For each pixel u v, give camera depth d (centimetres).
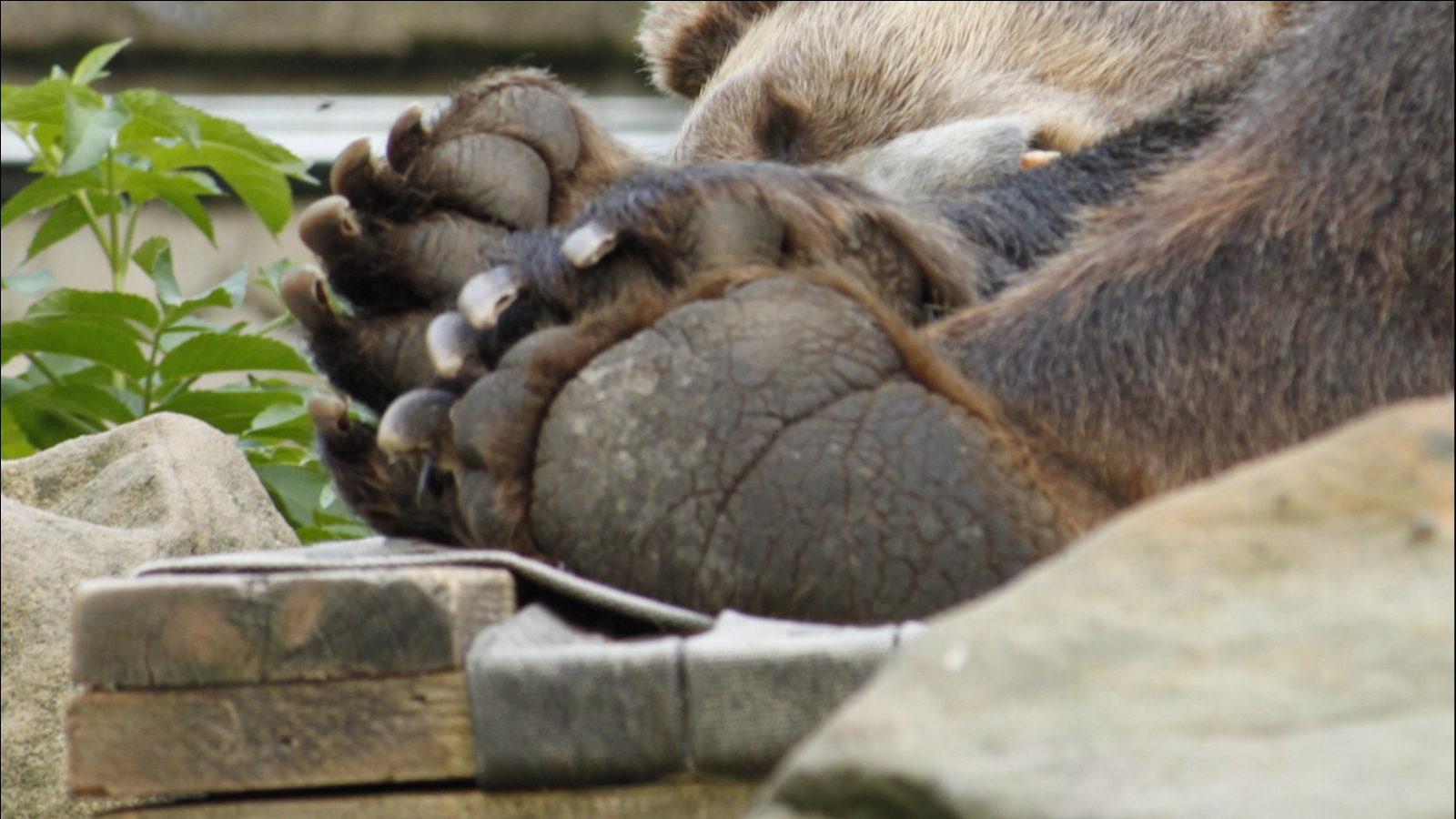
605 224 379
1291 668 351
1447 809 344
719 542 375
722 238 380
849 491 375
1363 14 382
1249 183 382
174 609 374
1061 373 380
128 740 374
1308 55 385
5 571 398
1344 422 379
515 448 378
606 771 371
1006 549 375
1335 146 380
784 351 377
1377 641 351
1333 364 379
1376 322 379
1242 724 349
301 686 373
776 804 350
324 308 389
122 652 374
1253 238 380
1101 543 355
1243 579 354
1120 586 353
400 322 390
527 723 371
